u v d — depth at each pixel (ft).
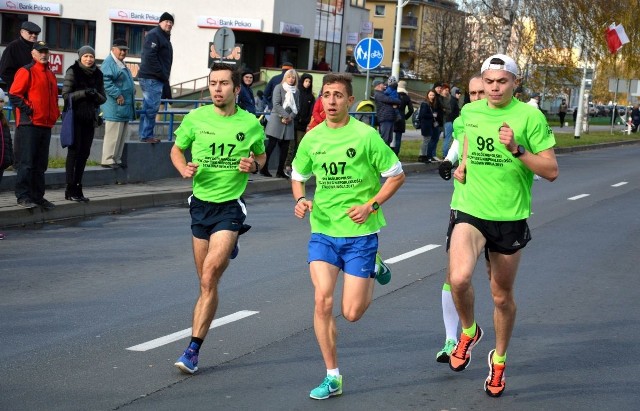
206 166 22.18
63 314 26.73
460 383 21.29
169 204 51.67
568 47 134.72
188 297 29.32
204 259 22.45
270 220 47.24
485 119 20.04
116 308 27.63
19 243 37.81
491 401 20.06
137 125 69.62
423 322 27.09
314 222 20.43
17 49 45.60
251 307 28.30
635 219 53.42
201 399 19.49
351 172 19.94
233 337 24.75
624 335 26.32
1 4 167.63
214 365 22.11
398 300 30.01
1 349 23.02
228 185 22.27
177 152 22.41
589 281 34.42
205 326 21.36
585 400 20.29
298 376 21.39
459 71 223.30
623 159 115.75
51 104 42.19
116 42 53.06
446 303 22.70
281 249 38.73
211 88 22.02
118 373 21.22
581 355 24.06
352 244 20.07
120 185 54.08
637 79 192.44
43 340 23.94
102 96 44.96
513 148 19.19
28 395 19.47
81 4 166.40
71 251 36.58
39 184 42.96
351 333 25.64
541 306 29.94
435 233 44.93
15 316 26.35
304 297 29.81
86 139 45.21
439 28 229.45
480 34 213.05
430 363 22.86
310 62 173.37
